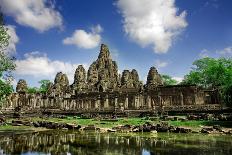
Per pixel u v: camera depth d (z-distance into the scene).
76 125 49.44
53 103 88.00
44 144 30.11
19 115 74.94
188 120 49.22
